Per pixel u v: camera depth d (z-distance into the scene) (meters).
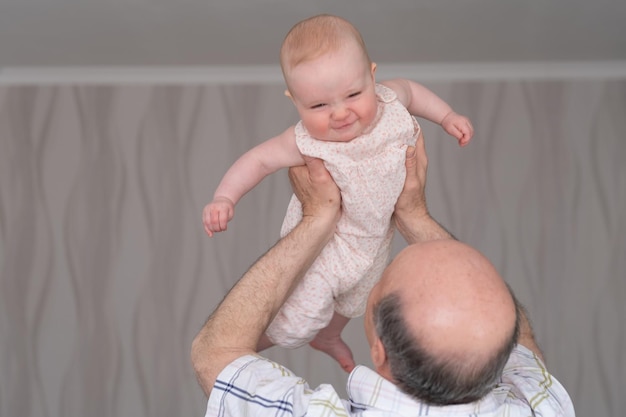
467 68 3.70
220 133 3.73
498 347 0.93
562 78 3.71
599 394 3.67
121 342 3.73
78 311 3.74
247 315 1.15
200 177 3.73
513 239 3.71
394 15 2.94
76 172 3.76
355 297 1.38
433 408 0.97
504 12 2.93
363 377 1.01
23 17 2.94
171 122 3.74
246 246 3.71
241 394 1.05
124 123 3.75
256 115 3.73
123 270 3.74
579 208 3.71
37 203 3.76
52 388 3.74
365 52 1.15
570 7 2.89
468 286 0.94
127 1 2.77
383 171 1.19
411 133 1.21
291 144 1.23
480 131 3.71
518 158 3.71
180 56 3.51
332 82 1.11
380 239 1.29
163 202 3.73
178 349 3.71
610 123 3.70
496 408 1.00
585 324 3.70
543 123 3.71
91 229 3.75
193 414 3.70
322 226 1.21
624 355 3.68
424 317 0.93
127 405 3.72
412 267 0.96
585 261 3.70
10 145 3.77
